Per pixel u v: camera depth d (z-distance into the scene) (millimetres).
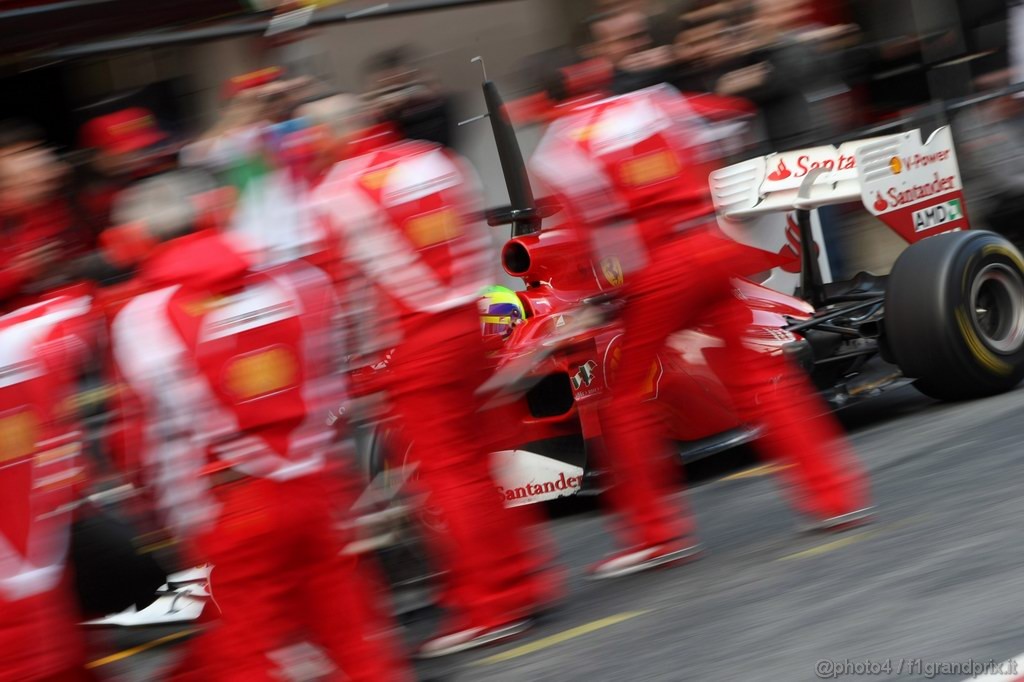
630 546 17609
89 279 14750
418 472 16484
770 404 16891
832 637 13375
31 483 11844
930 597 13867
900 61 28406
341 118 15039
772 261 25000
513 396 18172
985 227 30172
